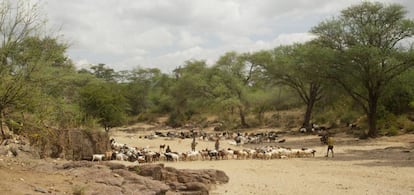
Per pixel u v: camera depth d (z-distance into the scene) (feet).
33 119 42.01
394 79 155.12
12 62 39.63
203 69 280.51
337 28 163.63
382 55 147.43
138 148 130.00
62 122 79.82
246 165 90.79
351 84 159.33
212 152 103.86
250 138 165.78
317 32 167.84
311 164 92.84
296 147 137.80
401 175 73.67
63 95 58.90
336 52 156.25
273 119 240.53
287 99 240.53
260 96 242.99
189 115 287.69
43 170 41.24
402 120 165.27
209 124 260.62
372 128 153.89
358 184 64.28
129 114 293.64
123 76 352.08
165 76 359.46
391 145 129.70
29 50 40.55
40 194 30.53
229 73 253.03
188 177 53.72
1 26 39.01
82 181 37.68
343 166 88.12
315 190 58.75
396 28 155.53
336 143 144.25
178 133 209.05
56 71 46.42
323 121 215.72
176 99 279.49
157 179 50.47
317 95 208.64
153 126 271.49
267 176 72.79
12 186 31.12
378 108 173.37
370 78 150.51
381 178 70.59
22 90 39.19
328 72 157.48
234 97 236.63
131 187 38.52
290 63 179.22
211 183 58.34
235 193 54.54
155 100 332.80
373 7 157.69
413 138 140.05
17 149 56.90
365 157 104.78
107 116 144.97
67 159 77.71
